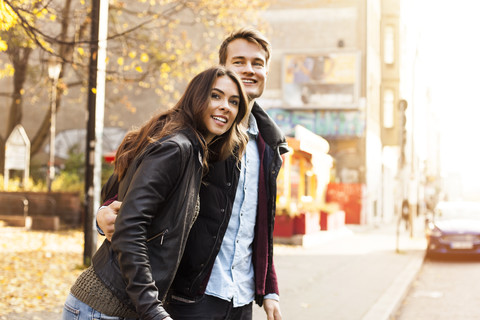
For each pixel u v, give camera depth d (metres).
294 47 31.30
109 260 2.25
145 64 22.36
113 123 31.55
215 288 2.64
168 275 2.20
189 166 2.26
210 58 20.91
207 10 19.33
